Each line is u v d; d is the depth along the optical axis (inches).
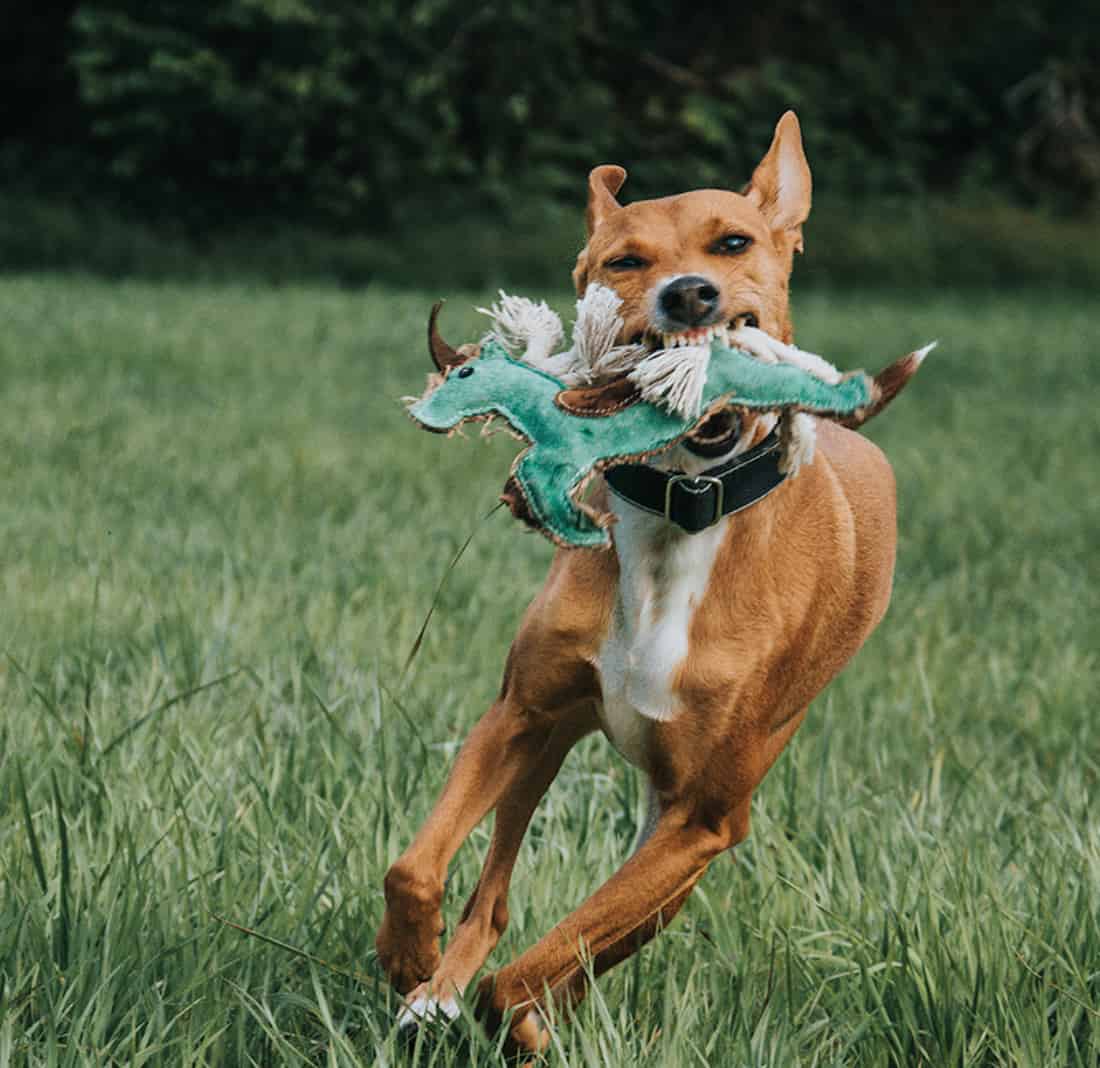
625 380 124.3
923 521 372.8
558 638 136.3
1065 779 198.7
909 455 467.2
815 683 154.0
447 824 130.3
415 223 1221.7
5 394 472.4
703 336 128.6
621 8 1331.2
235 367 572.1
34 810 164.6
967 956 139.4
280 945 131.3
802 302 1053.8
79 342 602.5
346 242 1165.1
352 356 626.8
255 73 1194.6
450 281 1128.2
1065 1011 136.2
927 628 266.1
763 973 143.0
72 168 1220.5
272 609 243.9
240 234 1185.4
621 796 179.3
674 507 133.6
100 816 159.0
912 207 1342.3
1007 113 1464.1
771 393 125.2
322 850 156.4
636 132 1318.9
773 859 163.3
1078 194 1419.8
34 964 130.3
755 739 137.9
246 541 296.8
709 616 135.8
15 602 244.2
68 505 320.8
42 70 1245.1
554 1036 125.2
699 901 158.1
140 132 1186.0
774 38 1425.9
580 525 119.7
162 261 1094.4
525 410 122.0
